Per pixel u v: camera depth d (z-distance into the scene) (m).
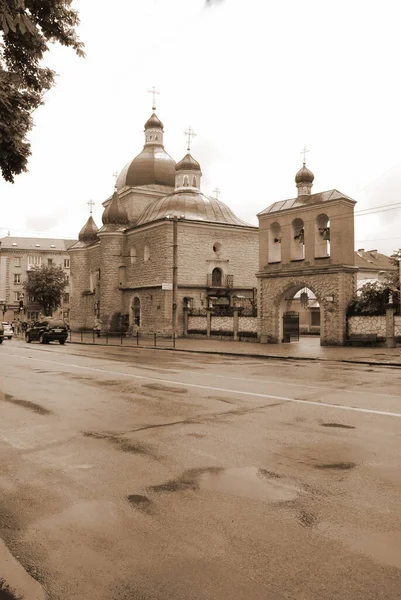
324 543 3.90
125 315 43.75
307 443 6.87
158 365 17.97
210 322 35.69
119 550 3.83
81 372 15.64
